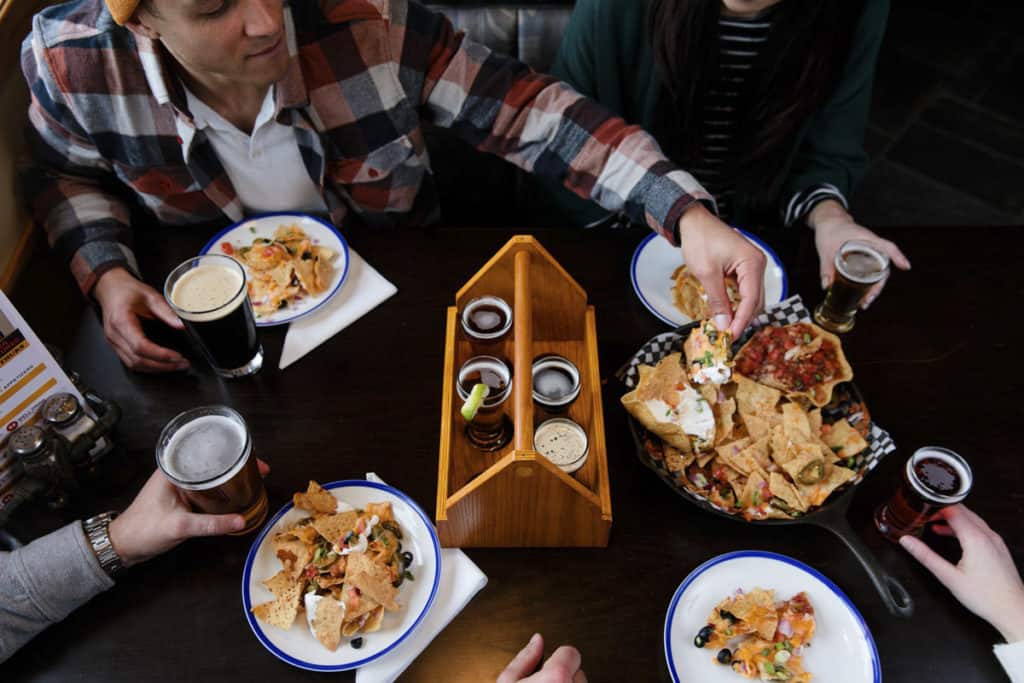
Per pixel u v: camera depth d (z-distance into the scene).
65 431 0.77
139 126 0.98
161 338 0.93
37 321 1.08
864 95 1.15
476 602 0.74
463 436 0.82
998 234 1.01
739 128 1.17
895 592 0.74
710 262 0.89
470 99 1.05
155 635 0.72
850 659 0.70
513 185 1.38
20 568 0.70
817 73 1.06
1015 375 0.89
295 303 0.94
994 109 2.07
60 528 0.77
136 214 1.12
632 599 0.74
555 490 0.70
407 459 0.83
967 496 0.80
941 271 0.98
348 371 0.89
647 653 0.71
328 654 0.70
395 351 0.91
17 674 0.70
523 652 0.69
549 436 0.78
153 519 0.72
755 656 0.69
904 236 1.01
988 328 0.93
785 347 0.86
